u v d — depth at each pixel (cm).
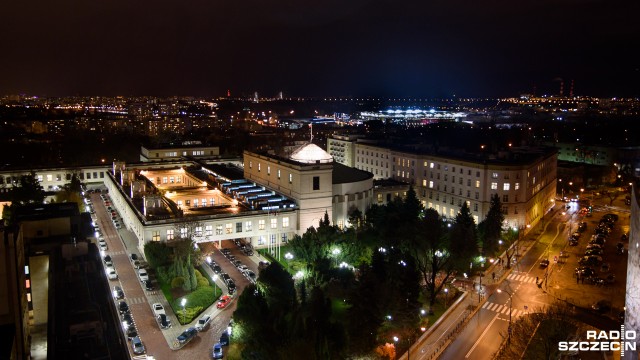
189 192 17350
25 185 17000
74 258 9506
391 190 18700
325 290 10344
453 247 11406
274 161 16888
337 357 7831
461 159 17488
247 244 14800
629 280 7538
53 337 6231
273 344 7919
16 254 7625
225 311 10594
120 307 10606
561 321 8950
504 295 11494
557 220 18075
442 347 9212
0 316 7519
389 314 9025
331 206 15800
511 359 8638
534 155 18288
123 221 16988
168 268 11862
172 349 9088
